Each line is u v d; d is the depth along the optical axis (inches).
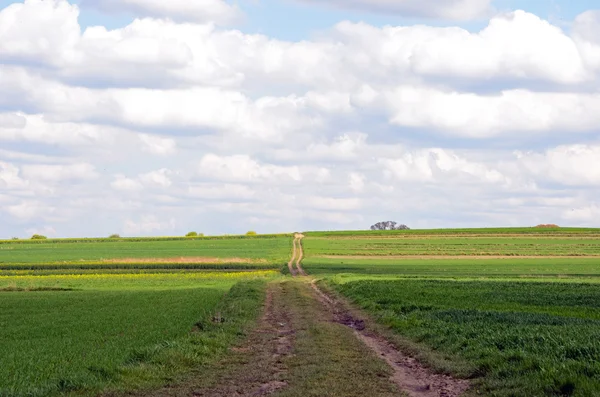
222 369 734.5
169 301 1743.4
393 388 619.5
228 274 3489.2
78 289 2493.8
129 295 2007.9
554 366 612.4
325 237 6879.9
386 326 1131.3
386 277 2770.7
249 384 653.3
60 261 4303.6
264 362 776.3
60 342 966.4
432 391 618.5
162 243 6471.5
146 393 613.9
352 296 1774.1
